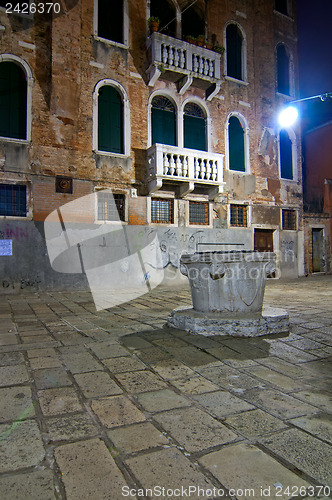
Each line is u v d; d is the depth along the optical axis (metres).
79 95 10.80
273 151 15.09
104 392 2.73
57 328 5.07
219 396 2.68
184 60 12.27
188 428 2.17
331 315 5.85
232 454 1.88
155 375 3.12
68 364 3.41
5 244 9.73
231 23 14.17
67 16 10.62
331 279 14.46
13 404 2.50
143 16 12.20
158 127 12.50
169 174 11.95
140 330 4.85
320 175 17.08
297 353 3.82
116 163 11.51
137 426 2.19
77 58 10.75
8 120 10.04
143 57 12.16
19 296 9.25
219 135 13.60
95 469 1.74
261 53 14.95
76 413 2.37
